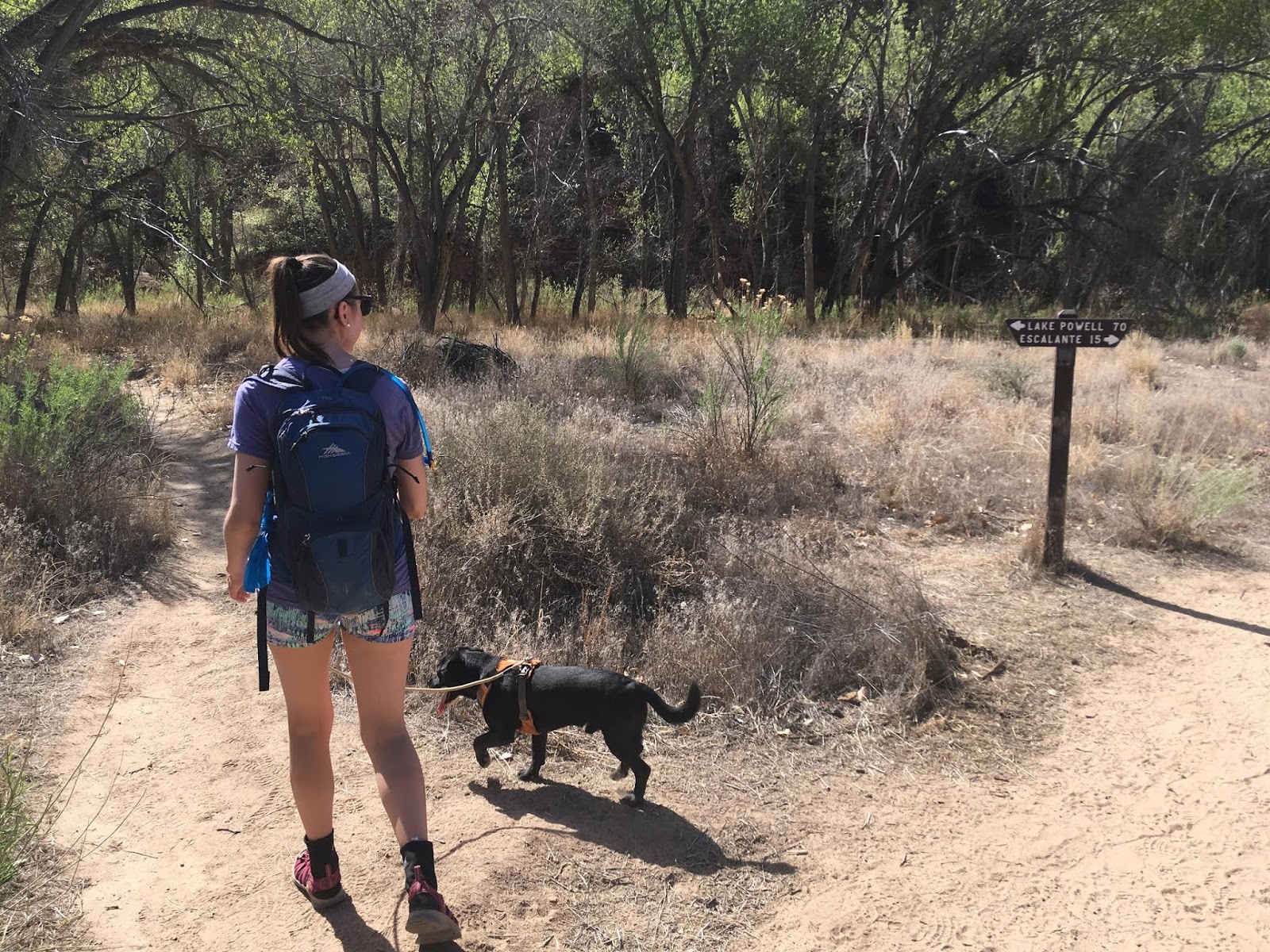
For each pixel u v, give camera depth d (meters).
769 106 22.64
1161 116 25.16
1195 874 3.23
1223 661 4.86
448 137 19.53
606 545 5.29
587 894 2.98
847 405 9.96
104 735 3.79
